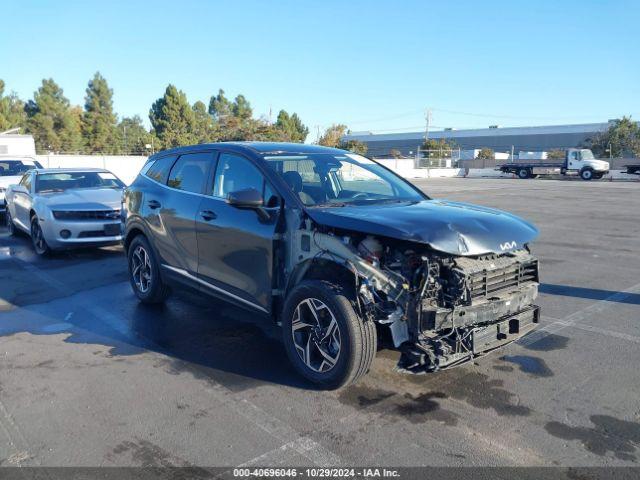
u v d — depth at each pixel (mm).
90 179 11102
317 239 4188
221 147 5441
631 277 8078
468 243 3893
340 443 3484
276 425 3709
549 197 22812
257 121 53750
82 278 8000
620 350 5105
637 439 3551
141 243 6391
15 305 6598
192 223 5348
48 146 56219
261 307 4695
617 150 58031
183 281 5645
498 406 3988
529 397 4133
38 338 5422
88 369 4648
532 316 4418
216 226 5031
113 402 4047
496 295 4164
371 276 3857
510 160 53562
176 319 5992
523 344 5254
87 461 3299
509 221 4410
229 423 3738
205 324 5816
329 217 4145
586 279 7945
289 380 4418
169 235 5742
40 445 3477
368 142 100938
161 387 4301
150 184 6328
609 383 4391
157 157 6516
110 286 7508
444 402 4047
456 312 3850
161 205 5891
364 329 3938
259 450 3412
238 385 4332
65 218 9164
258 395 4156
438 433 3605
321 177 5012
